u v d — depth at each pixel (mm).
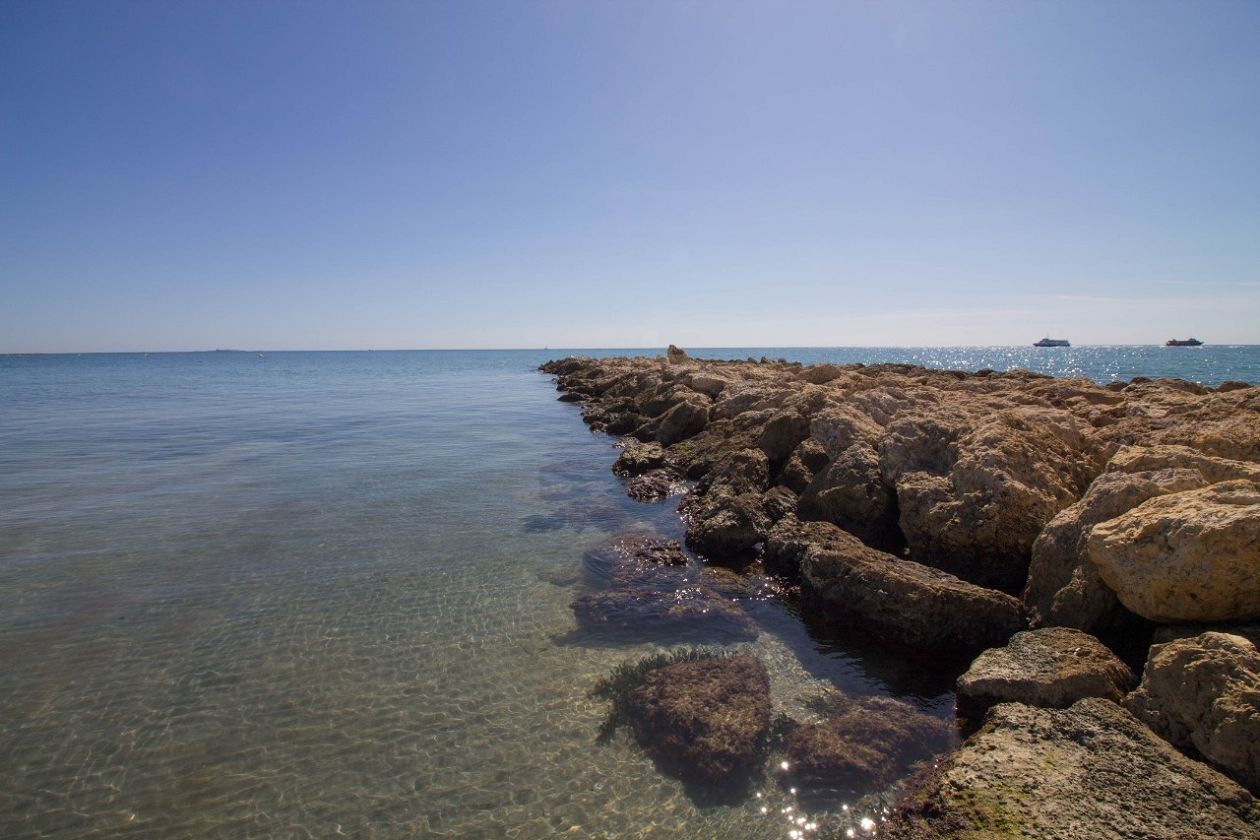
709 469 17750
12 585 11133
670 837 5801
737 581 11289
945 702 7664
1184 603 6809
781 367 45969
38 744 6961
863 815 5898
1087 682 6461
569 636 9453
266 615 10086
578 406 42562
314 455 23750
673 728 7180
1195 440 11047
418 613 10195
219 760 6766
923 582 8977
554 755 6871
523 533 14234
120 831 5844
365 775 6574
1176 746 5680
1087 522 8594
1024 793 5184
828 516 12703
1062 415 14062
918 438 12758
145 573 11750
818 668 8516
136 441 27000
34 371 106562
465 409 41156
